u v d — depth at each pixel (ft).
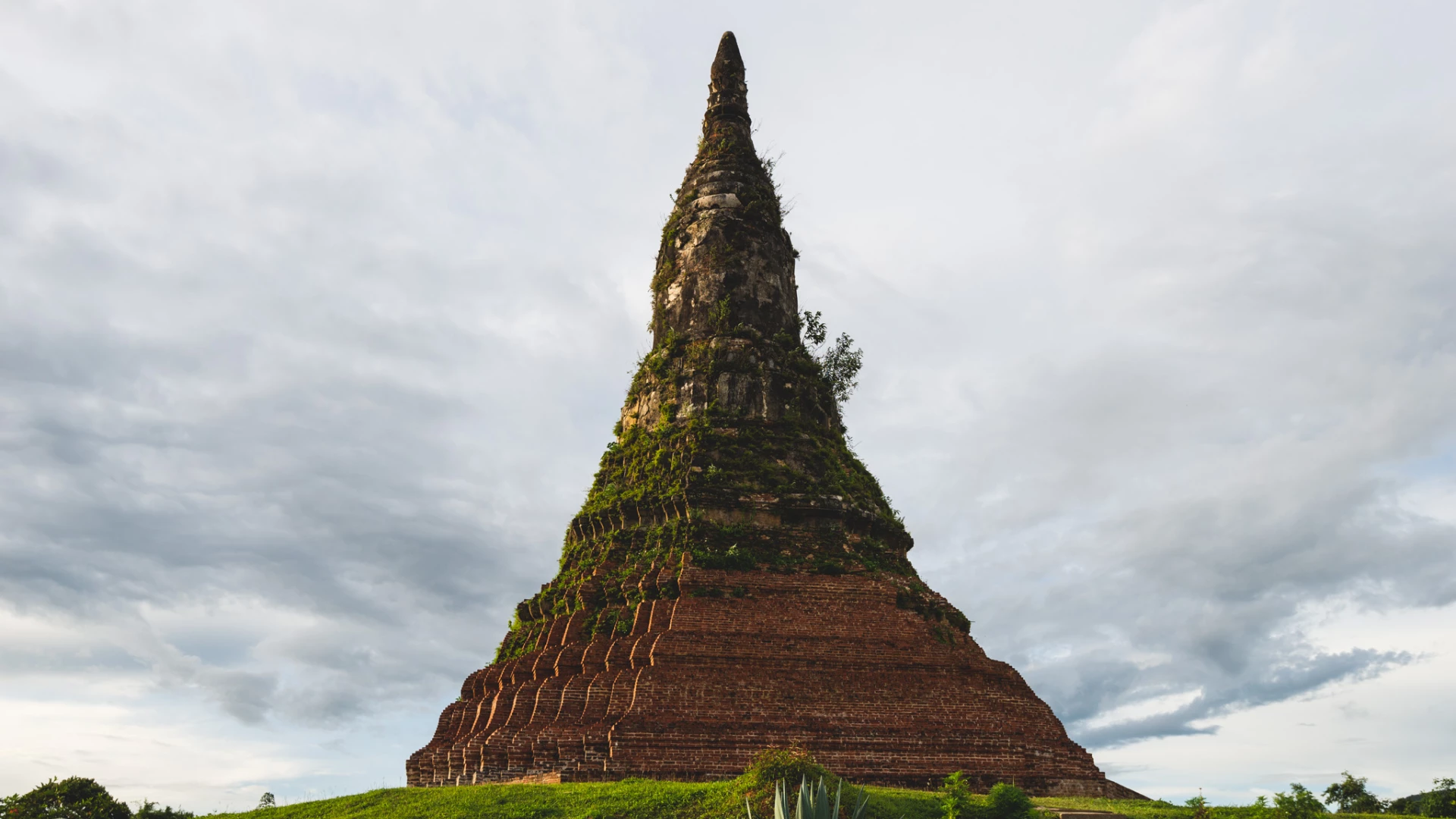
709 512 177.58
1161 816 125.49
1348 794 154.51
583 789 128.88
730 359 198.59
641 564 173.78
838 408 214.07
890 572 179.11
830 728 146.61
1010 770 147.02
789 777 115.85
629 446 198.39
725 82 234.99
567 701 152.35
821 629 159.02
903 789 137.08
